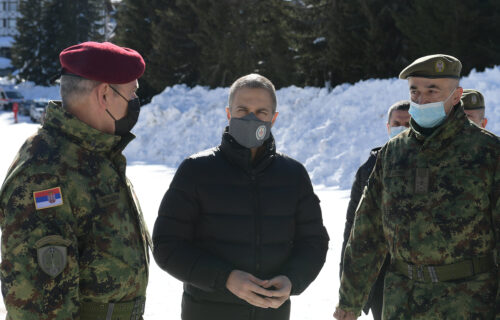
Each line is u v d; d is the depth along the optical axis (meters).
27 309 1.73
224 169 2.65
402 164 2.78
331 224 7.95
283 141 14.77
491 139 2.65
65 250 1.79
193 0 24.92
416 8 16.48
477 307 2.53
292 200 2.72
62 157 1.88
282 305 2.73
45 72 55.25
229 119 2.72
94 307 1.93
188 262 2.52
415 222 2.67
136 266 2.02
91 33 56.75
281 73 21.83
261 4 22.69
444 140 2.67
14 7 88.25
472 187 2.59
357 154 12.35
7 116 36.59
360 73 19.28
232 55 23.25
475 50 15.92
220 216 2.62
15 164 1.86
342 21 18.28
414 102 2.79
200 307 2.65
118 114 2.07
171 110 18.09
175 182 2.66
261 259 2.62
